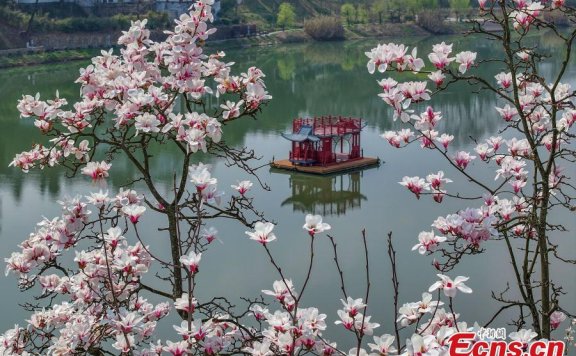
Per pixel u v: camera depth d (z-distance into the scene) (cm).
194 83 717
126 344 557
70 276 729
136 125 648
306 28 12494
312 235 505
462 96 6238
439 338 464
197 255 527
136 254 667
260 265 2625
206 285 2431
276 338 534
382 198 3725
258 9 13325
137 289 697
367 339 1938
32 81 7650
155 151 4575
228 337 604
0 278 2427
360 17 13312
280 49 11344
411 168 4353
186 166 722
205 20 721
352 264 2636
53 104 737
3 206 3472
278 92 7212
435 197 660
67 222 672
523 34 639
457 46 9706
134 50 721
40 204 3509
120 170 4062
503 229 623
